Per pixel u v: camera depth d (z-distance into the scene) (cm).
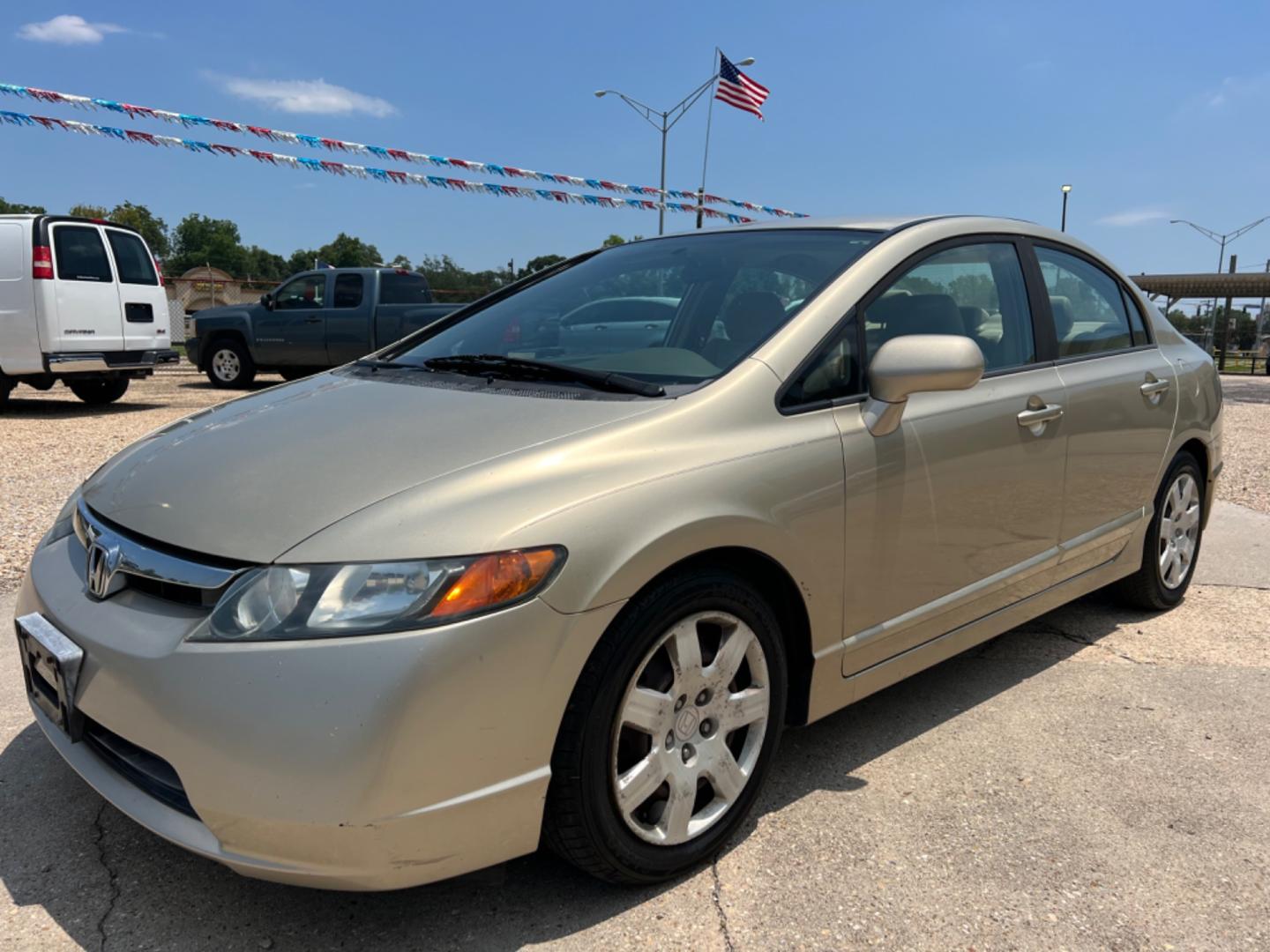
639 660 209
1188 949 206
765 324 267
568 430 221
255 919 214
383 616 181
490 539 190
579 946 206
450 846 188
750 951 204
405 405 251
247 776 179
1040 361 333
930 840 247
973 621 309
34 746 293
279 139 1088
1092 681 353
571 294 331
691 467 221
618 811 211
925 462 275
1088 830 252
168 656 189
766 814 260
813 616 250
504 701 188
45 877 229
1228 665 370
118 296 1063
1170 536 420
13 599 418
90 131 992
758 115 1742
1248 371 3259
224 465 227
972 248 321
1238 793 271
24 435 879
